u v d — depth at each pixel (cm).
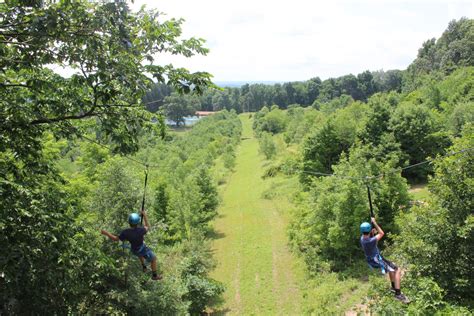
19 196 941
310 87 18800
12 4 813
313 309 2305
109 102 1048
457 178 1548
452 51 10894
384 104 5066
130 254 1762
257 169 7462
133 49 923
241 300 2694
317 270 2864
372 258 988
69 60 862
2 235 884
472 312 1364
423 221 1612
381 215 2819
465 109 4728
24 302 1061
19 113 923
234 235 4169
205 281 2505
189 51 953
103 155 3397
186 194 4025
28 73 1001
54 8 793
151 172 4788
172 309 1886
